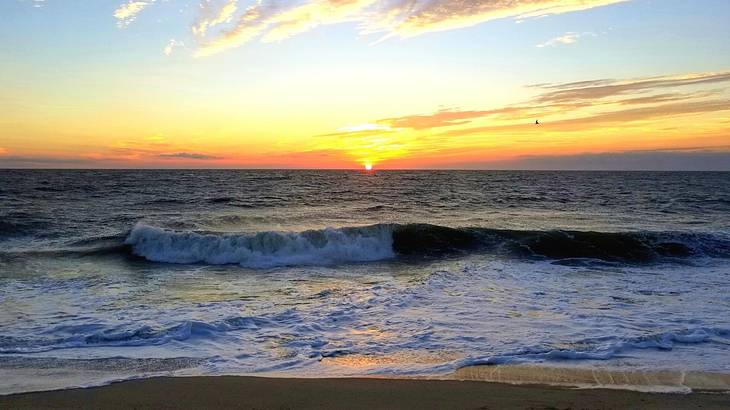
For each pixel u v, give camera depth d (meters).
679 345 6.39
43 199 29.41
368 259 14.16
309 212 24.61
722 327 7.09
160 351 6.16
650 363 5.77
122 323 7.29
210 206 26.97
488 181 63.59
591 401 4.69
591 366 5.67
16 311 8.00
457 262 13.37
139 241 14.49
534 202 31.94
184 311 8.06
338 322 7.49
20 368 5.52
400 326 7.29
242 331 7.02
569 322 7.45
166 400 4.65
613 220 22.53
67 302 8.67
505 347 6.32
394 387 5.03
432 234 15.34
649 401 4.70
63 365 5.64
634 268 12.29
